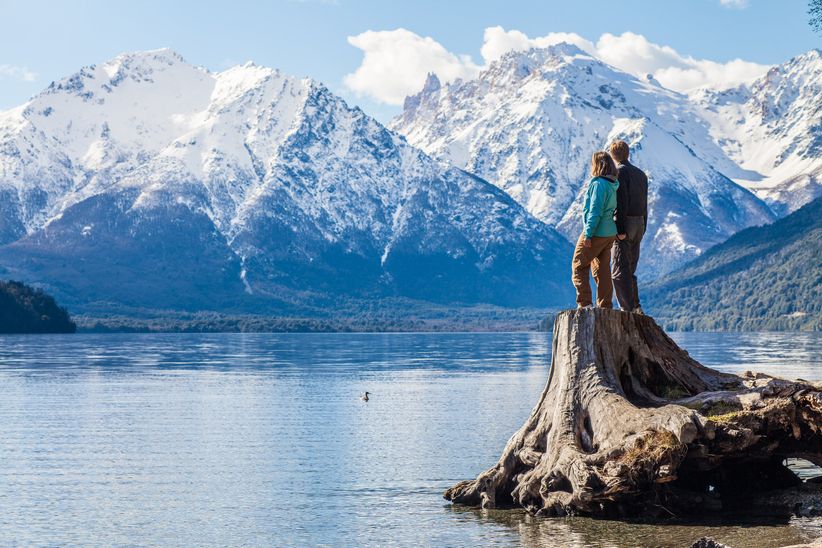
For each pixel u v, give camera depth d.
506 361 190.00
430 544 37.41
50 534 41.59
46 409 95.94
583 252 41.06
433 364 179.38
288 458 61.31
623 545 35.28
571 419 39.88
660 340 41.72
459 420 81.81
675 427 36.50
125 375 150.62
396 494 48.28
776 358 174.75
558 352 41.53
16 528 42.66
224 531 41.56
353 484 51.47
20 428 79.50
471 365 174.88
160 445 68.56
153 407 97.69
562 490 39.53
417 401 100.81
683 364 41.50
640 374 40.75
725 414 37.25
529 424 42.19
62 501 48.34
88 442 70.50
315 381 134.88
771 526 36.91
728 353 199.38
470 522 40.25
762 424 36.88
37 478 54.91
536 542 36.41
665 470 36.38
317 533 40.56
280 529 41.56
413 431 74.44
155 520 43.91
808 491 39.78
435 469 55.75
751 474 41.12
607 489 37.38
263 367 173.25
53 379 141.38
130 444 69.31
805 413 36.75
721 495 40.62
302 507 45.91
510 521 39.78
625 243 41.50
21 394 114.44
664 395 40.47
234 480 53.62
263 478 54.06
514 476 42.28
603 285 42.00
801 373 128.62
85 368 170.00
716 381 40.94
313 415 88.12
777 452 38.03
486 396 106.25
